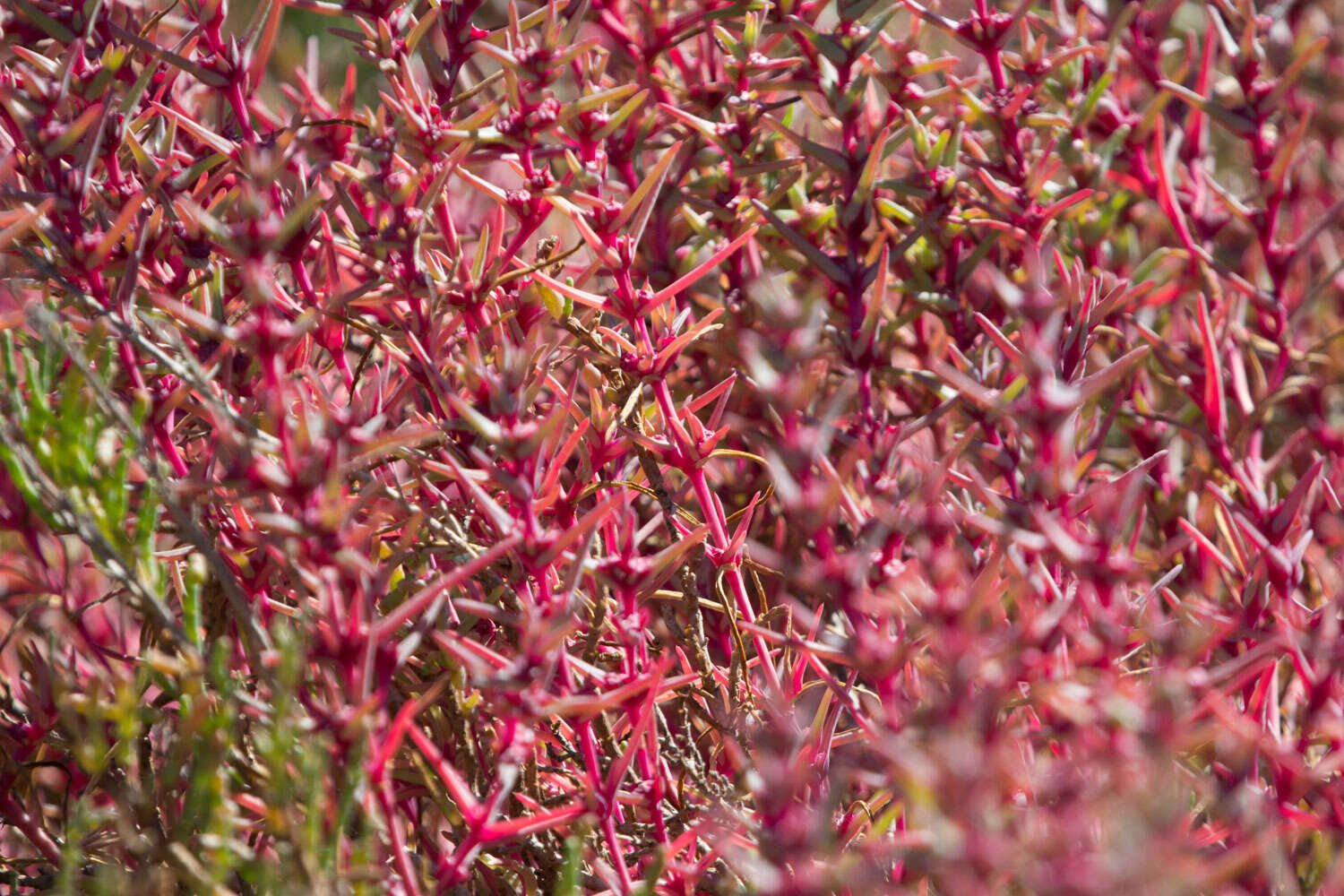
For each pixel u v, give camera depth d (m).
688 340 0.73
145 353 0.72
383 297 0.73
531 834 0.71
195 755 0.70
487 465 0.70
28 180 0.72
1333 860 0.71
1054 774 0.68
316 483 0.69
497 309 0.73
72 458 0.70
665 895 0.71
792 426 0.68
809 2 0.74
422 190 0.73
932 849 0.67
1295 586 0.72
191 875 0.69
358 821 0.70
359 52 0.75
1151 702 0.67
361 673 0.69
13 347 0.71
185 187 0.73
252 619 0.70
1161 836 0.66
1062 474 0.68
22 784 0.73
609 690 0.70
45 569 0.73
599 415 0.72
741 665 0.73
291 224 0.69
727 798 0.71
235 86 0.73
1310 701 0.71
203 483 0.70
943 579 0.67
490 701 0.69
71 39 0.72
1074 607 0.70
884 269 0.73
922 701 0.69
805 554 0.73
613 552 0.72
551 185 0.72
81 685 0.74
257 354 0.69
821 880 0.68
